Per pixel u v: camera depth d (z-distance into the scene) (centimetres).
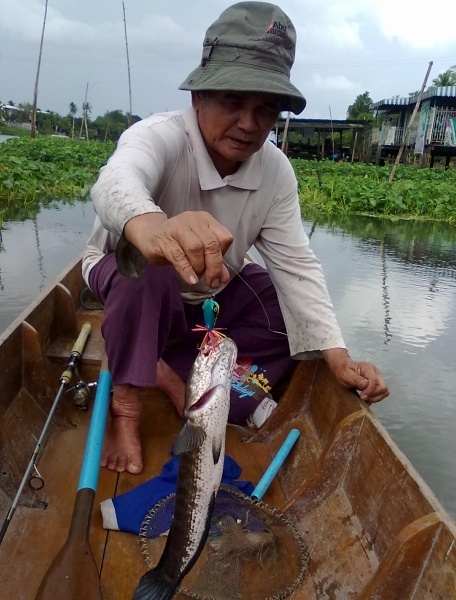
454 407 399
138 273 167
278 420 261
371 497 187
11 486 202
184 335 251
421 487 162
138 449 229
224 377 148
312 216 1359
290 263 249
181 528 147
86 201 1310
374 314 587
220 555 175
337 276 741
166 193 230
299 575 179
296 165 2331
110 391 232
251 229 252
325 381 249
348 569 180
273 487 234
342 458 208
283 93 189
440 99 2653
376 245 994
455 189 1681
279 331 269
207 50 203
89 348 313
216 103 203
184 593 167
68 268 375
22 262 720
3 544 183
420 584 149
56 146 2545
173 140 218
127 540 191
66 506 203
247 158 222
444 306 623
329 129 3212
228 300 268
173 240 135
